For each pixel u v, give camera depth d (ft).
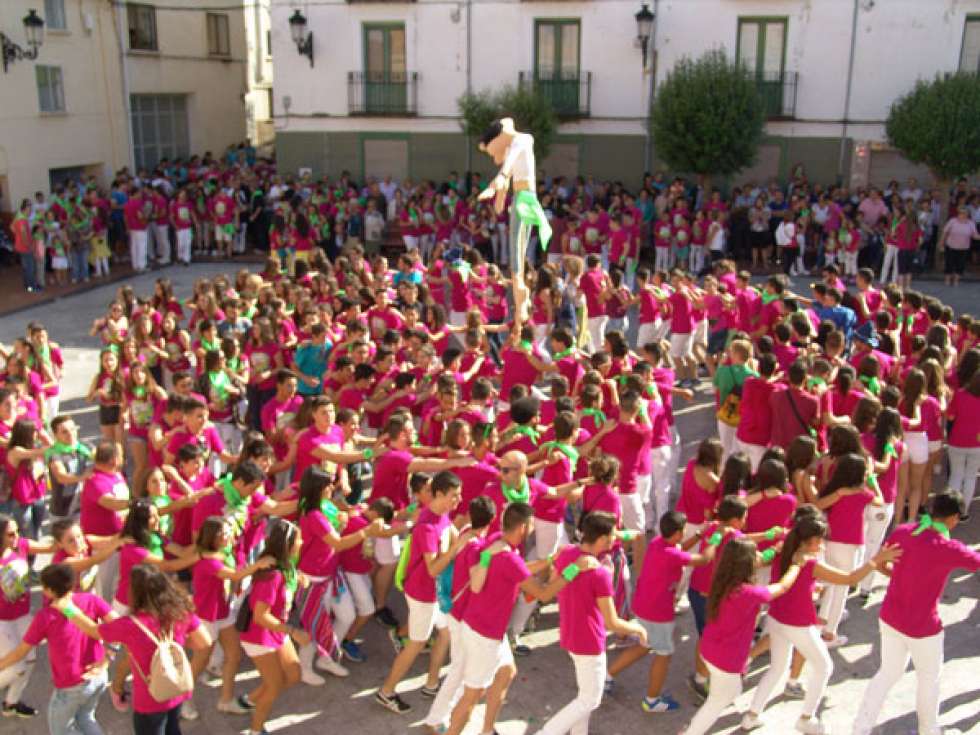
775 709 19.97
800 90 72.54
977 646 22.41
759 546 19.67
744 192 70.85
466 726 19.56
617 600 21.56
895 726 19.49
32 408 28.30
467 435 22.94
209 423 24.98
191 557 19.74
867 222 66.33
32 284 60.95
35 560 25.54
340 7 76.48
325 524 20.12
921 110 63.72
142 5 82.79
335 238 71.82
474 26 75.25
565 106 75.31
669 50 73.41
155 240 73.41
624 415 23.82
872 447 23.52
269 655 18.26
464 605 18.20
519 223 23.11
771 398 26.25
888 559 17.90
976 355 27.99
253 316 37.58
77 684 16.76
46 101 72.33
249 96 100.83
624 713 19.95
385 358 29.91
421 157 78.59
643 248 71.87
